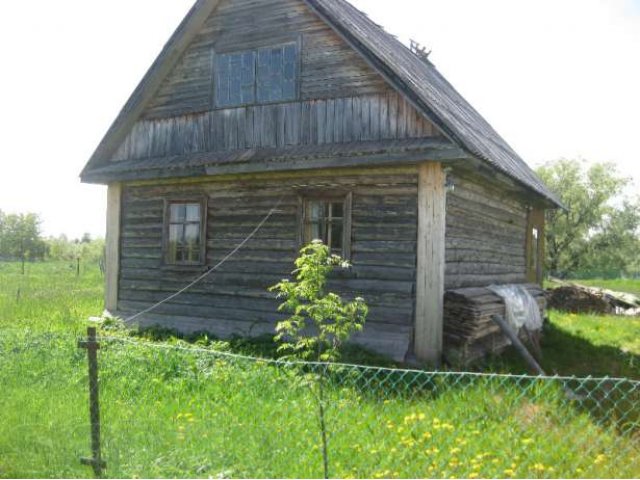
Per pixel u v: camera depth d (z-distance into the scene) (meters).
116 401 6.39
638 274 39.72
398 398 6.21
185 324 11.53
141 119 12.39
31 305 14.43
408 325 9.39
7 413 5.93
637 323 16.58
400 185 9.62
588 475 4.79
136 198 12.52
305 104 10.52
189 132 11.78
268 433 5.21
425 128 9.34
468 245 10.81
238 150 11.11
